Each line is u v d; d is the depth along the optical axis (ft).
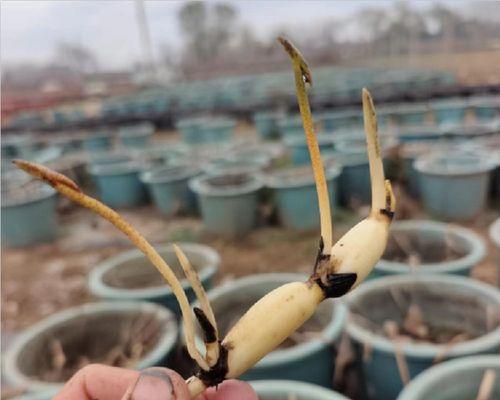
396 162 15.93
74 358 6.59
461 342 5.98
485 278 10.77
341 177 16.43
